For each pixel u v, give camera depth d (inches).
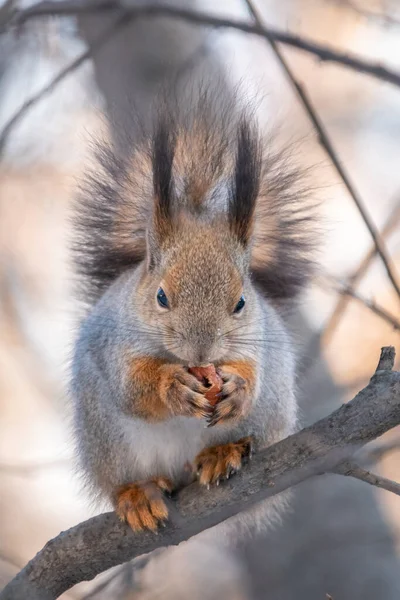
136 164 461.4
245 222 407.2
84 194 473.7
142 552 379.2
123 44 527.8
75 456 446.0
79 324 463.5
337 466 346.9
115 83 525.3
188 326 377.4
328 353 590.9
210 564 617.0
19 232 733.9
